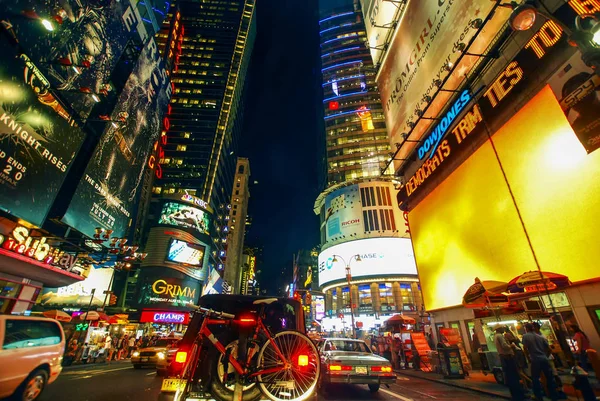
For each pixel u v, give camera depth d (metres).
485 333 14.89
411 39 24.31
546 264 12.39
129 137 34.91
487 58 16.25
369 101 94.06
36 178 18.23
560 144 11.95
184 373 4.11
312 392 4.05
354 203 76.19
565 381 8.61
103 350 21.95
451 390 10.15
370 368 8.59
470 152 17.33
